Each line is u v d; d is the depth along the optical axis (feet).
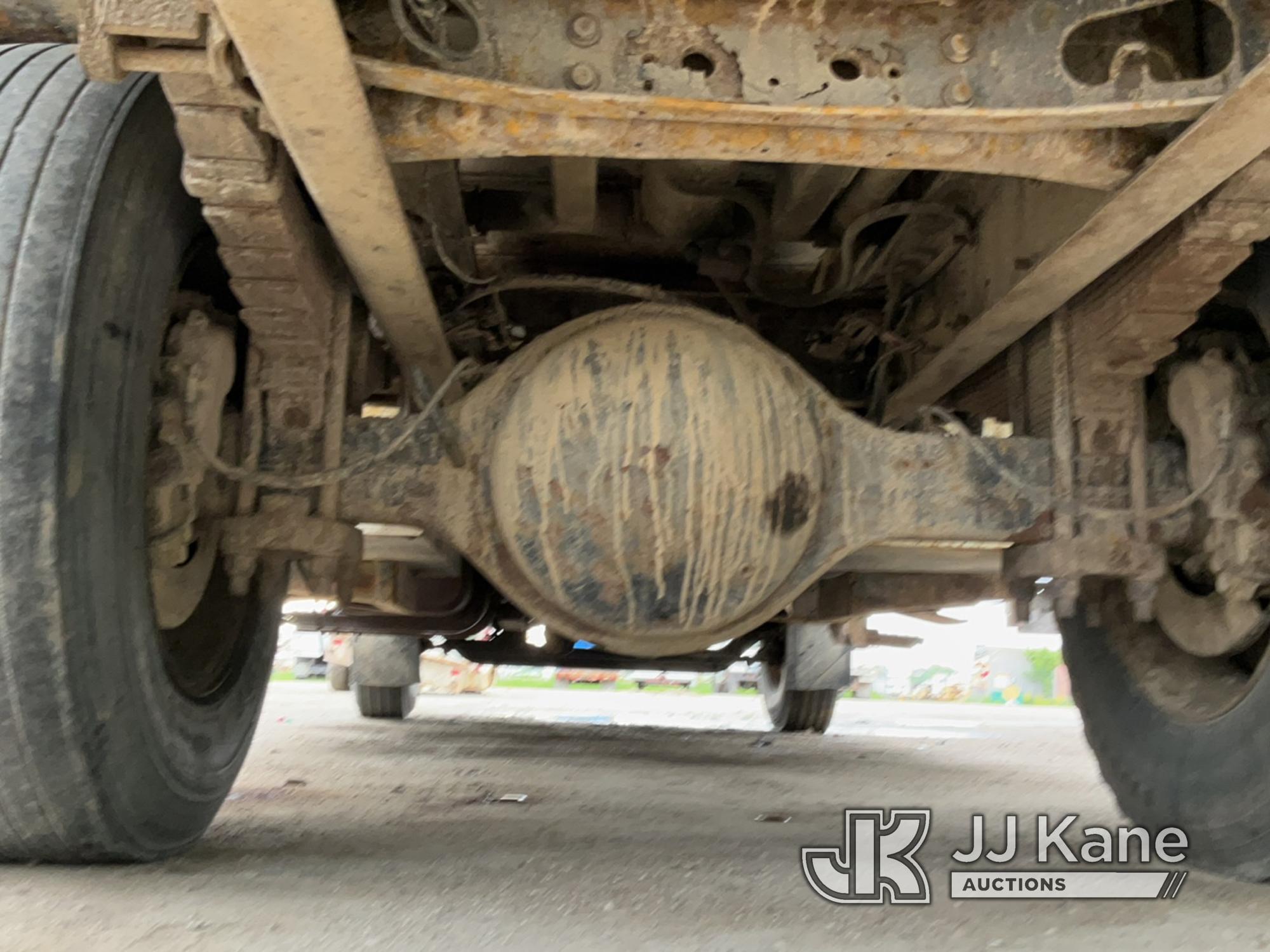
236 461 7.36
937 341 9.53
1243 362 7.76
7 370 5.71
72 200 6.03
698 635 7.68
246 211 6.03
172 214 6.76
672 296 8.80
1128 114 5.36
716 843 8.37
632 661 19.83
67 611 5.69
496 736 19.71
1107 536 7.67
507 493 7.30
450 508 7.51
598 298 11.04
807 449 7.56
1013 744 20.70
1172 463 7.99
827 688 21.72
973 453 7.89
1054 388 7.98
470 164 9.28
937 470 7.85
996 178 8.08
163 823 6.62
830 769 15.10
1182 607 8.14
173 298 6.95
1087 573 7.64
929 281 9.91
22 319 5.77
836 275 10.14
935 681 70.23
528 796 11.19
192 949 4.90
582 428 7.22
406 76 5.00
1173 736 8.06
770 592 7.57
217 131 5.51
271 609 8.68
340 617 17.42
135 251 6.35
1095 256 6.81
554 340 7.71
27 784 5.90
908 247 9.55
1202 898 6.64
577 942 5.24
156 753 6.42
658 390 7.29
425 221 8.61
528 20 5.26
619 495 7.14
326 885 6.31
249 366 7.33
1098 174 5.88
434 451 7.55
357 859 7.18
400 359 8.54
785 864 7.46
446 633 17.39
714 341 7.58
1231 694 7.79
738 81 5.35
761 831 9.16
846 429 7.85
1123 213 6.23
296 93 4.86
